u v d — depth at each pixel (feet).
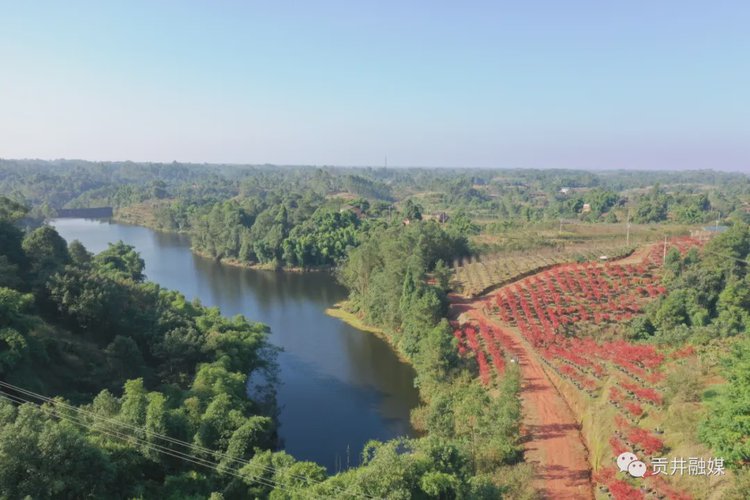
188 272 457.68
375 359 251.19
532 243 389.19
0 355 134.31
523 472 123.13
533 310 248.11
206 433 123.54
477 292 295.07
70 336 182.70
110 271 269.44
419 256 314.14
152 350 187.62
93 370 166.30
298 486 105.91
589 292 253.85
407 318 260.83
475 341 221.25
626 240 390.83
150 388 168.66
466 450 134.62
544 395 173.99
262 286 410.52
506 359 201.67
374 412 196.95
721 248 262.26
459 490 100.12
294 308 345.92
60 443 94.12
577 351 192.75
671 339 174.19
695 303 224.33
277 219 517.96
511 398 156.15
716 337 167.84
